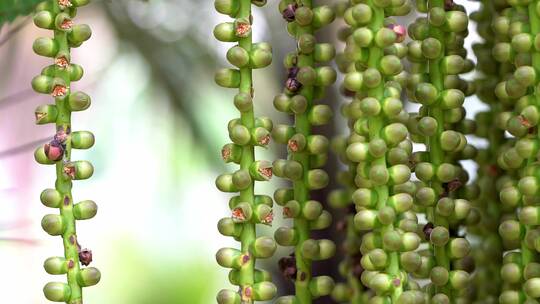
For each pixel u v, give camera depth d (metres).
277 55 0.99
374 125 0.56
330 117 0.58
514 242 0.61
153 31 1.08
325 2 0.68
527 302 0.56
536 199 0.56
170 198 1.51
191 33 1.10
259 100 1.13
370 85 0.56
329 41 0.78
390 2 0.56
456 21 0.58
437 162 0.58
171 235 1.57
